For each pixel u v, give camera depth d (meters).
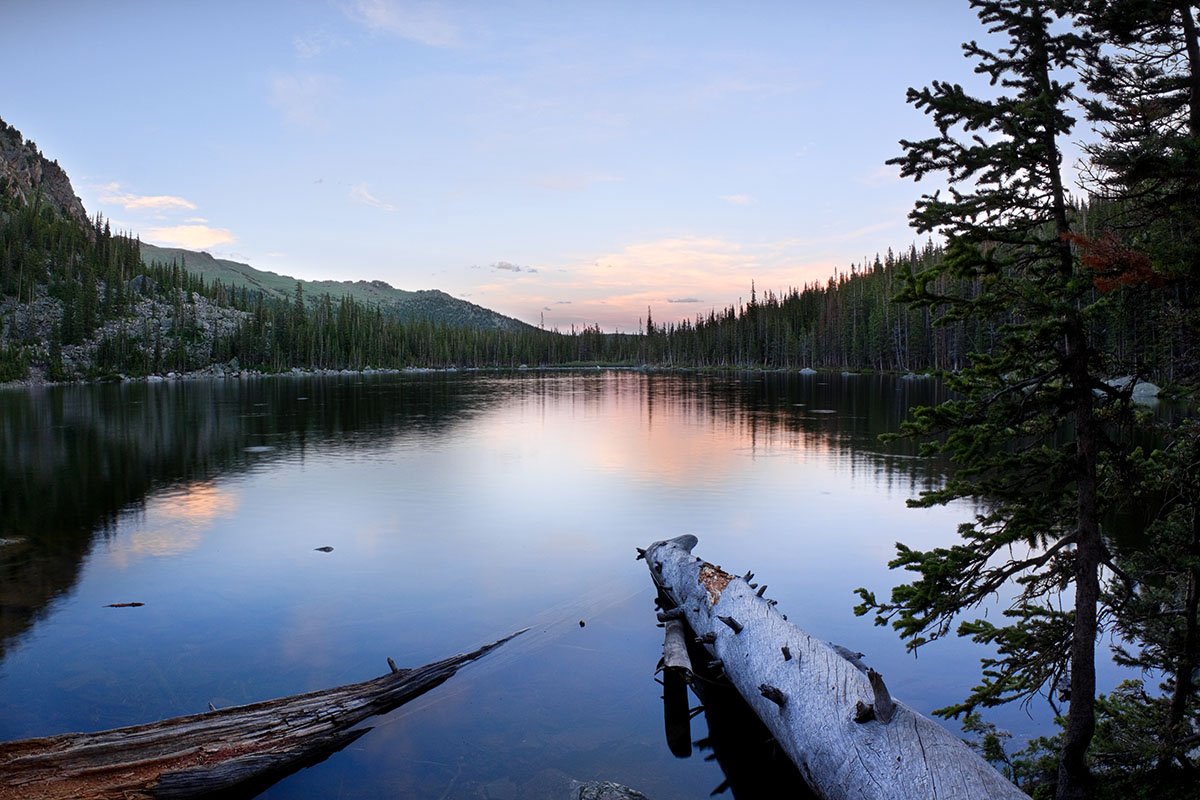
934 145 5.40
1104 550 5.28
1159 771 5.51
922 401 53.16
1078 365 5.29
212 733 6.61
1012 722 7.19
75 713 7.39
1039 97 4.90
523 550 13.88
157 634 9.57
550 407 53.16
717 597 9.18
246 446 30.78
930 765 5.00
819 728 5.86
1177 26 5.40
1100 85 5.62
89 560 13.26
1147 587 5.94
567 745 6.85
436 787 6.12
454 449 29.34
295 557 13.44
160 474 23.41
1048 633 5.82
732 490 19.75
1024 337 5.28
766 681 6.90
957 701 7.58
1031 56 5.44
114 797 5.76
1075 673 5.25
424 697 7.83
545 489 20.30
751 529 15.25
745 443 30.03
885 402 52.66
